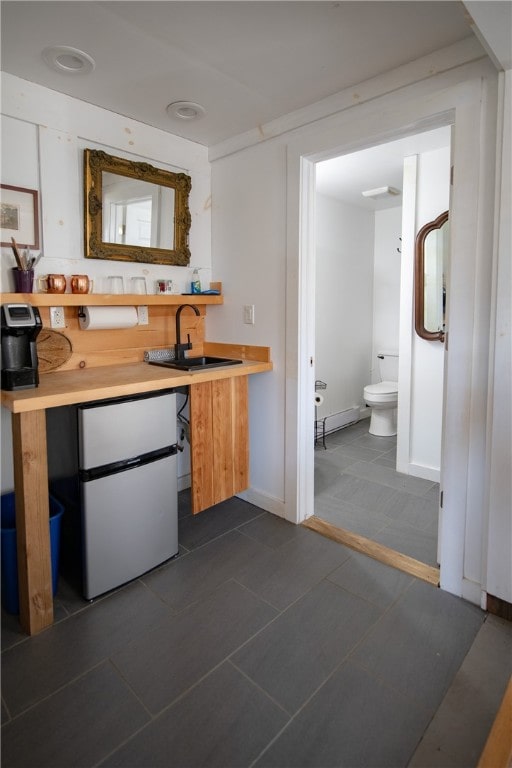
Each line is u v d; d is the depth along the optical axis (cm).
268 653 159
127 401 189
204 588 196
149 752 124
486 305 172
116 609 182
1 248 198
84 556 183
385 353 462
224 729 130
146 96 213
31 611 167
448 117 182
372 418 435
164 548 212
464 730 130
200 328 291
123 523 193
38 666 153
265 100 216
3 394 165
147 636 167
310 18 155
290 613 180
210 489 240
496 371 167
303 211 233
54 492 210
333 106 211
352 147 213
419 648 161
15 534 172
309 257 240
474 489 182
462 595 189
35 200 207
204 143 270
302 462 252
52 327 218
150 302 241
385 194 385
